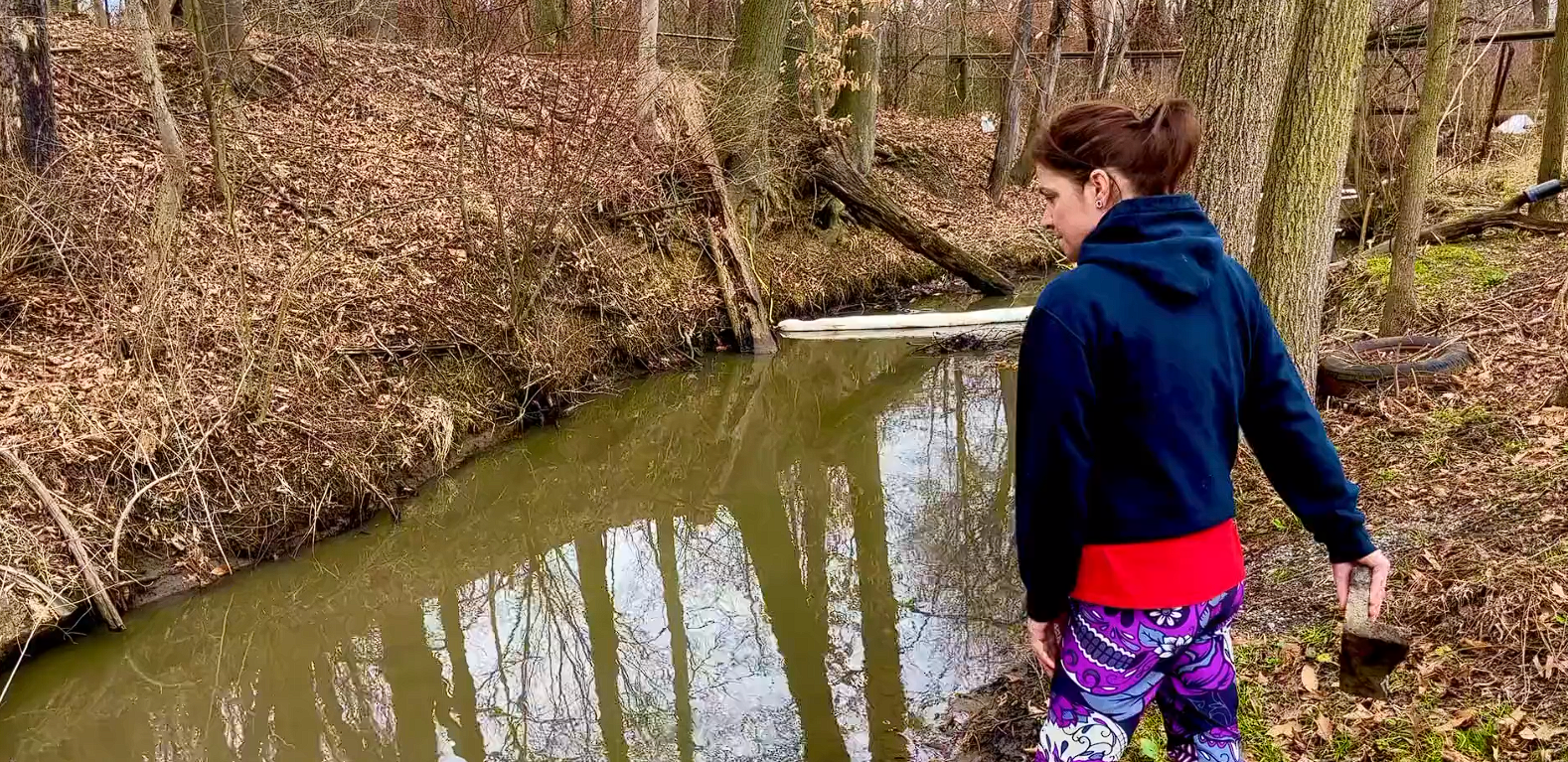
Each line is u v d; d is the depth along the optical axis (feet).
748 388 31.40
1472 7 38.78
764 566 19.81
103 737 14.62
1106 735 5.82
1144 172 5.39
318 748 14.47
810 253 39.58
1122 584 5.49
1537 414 14.70
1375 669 5.89
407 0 39.37
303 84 32.32
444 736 14.70
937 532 20.10
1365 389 17.51
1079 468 5.20
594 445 26.43
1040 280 44.29
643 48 33.96
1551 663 9.09
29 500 16.20
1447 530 12.08
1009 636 14.79
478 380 25.32
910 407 29.19
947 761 11.80
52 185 20.79
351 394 21.98
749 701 14.24
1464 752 8.59
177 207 21.43
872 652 15.02
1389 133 33.81
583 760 13.75
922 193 49.01
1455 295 23.21
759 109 36.91
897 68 59.98
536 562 21.02
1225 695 6.00
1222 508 5.52
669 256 33.73
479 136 31.78
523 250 26.86
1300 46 14.92
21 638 15.05
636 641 17.17
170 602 16.98
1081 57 54.65
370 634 17.79
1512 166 39.93
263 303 22.71
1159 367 5.16
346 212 27.43
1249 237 14.30
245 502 18.63
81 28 31.89
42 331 19.58
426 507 21.61
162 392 18.39
